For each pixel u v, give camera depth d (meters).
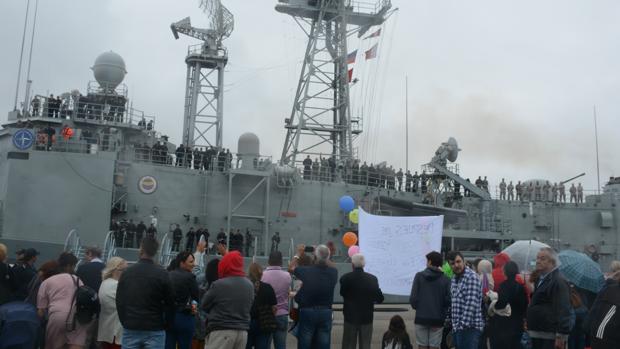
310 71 29.81
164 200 22.56
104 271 9.08
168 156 23.83
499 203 29.80
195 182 23.17
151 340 7.49
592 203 30.62
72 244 18.94
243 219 23.64
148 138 26.33
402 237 12.59
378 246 12.66
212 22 30.09
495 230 28.67
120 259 9.12
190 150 24.06
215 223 23.20
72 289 8.69
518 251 13.41
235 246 22.09
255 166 23.58
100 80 26.09
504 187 30.70
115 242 19.97
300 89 30.17
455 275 9.51
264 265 21.02
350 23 31.41
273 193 24.03
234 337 8.15
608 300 7.23
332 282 10.27
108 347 8.85
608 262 30.02
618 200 30.56
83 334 8.63
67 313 8.51
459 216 27.22
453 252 9.52
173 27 29.89
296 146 28.77
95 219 20.12
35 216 19.61
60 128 24.27
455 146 29.94
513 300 9.44
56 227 19.75
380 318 18.48
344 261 24.64
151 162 23.08
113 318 8.72
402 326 9.95
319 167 25.84
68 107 25.39
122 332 8.27
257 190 23.78
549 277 8.73
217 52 29.84
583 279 10.56
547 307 8.64
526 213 30.00
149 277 7.53
